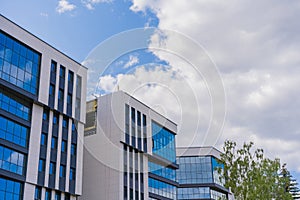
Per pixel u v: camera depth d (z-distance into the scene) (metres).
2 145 26.27
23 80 28.70
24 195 26.91
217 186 50.50
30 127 28.91
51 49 32.16
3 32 27.66
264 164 16.52
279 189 18.89
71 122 32.97
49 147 30.11
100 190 35.62
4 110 26.91
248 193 14.11
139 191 37.28
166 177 43.12
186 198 50.06
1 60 27.05
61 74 32.94
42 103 29.97
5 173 25.78
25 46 29.61
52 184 29.55
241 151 14.69
